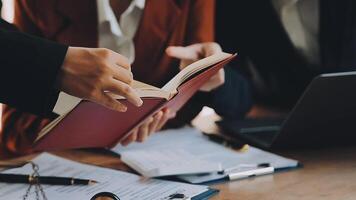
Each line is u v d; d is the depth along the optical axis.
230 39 1.92
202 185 1.07
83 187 1.05
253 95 1.98
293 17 1.94
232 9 1.89
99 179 1.10
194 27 1.84
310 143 1.36
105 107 1.02
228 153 1.30
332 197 1.04
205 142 1.40
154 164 1.15
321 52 2.00
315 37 1.98
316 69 2.01
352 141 1.41
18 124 1.68
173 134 1.49
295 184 1.11
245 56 1.94
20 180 1.07
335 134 1.36
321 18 1.97
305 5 1.94
